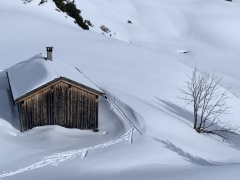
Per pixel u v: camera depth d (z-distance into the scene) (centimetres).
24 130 1875
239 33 7494
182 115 2539
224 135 2394
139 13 8244
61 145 1759
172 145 1880
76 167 1557
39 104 1877
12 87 1986
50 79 1844
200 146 2020
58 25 4331
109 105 2262
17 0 5003
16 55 3341
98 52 3688
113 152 1720
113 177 1455
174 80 3225
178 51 6469
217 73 5053
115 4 8356
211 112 2608
